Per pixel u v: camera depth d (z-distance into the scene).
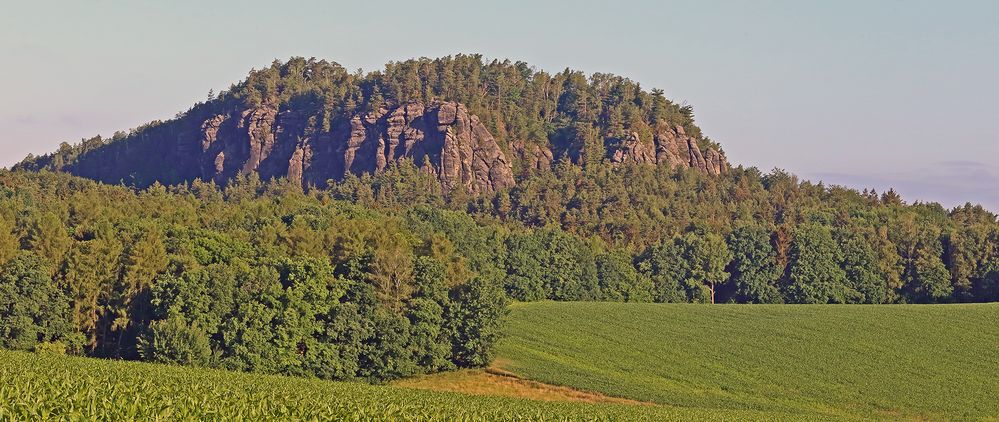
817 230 154.88
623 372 81.62
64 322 79.31
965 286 148.38
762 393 75.44
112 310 81.62
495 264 138.50
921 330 101.25
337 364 74.00
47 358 53.69
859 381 79.50
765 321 106.88
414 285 82.81
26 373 35.62
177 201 162.38
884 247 152.88
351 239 107.25
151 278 83.94
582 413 46.72
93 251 83.69
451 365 78.75
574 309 113.06
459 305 80.69
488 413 39.09
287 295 74.69
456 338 79.75
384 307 78.81
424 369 77.56
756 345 93.31
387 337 76.19
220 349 72.75
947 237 157.88
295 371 73.25
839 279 148.12
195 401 29.39
